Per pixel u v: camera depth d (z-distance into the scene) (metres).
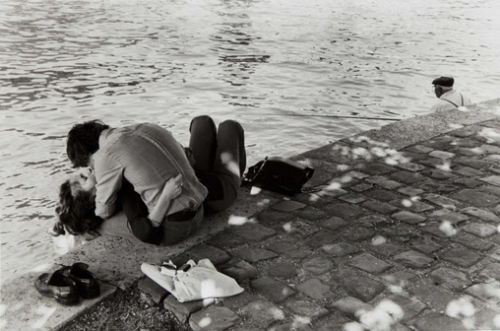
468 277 3.88
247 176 5.23
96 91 16.98
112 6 33.50
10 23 27.02
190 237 4.32
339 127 14.66
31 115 14.73
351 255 4.16
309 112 15.70
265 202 4.89
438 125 6.93
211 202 4.34
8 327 3.34
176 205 3.90
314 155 5.93
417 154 6.02
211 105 16.11
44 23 27.39
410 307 3.56
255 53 22.52
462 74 19.67
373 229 4.51
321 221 4.62
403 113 15.78
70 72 18.97
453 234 4.44
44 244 9.18
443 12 35.00
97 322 3.46
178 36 25.34
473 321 3.43
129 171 3.75
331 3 38.19
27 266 8.59
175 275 3.71
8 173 11.55
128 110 15.46
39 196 10.73
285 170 5.05
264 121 14.98
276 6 35.84
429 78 19.16
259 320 3.46
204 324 3.42
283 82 18.53
